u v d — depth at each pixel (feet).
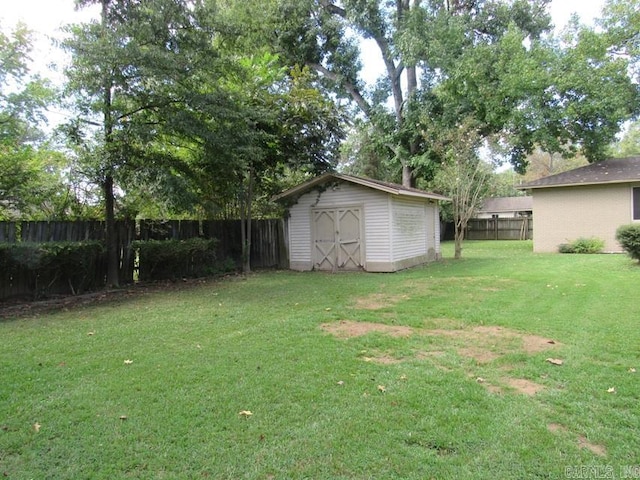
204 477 7.81
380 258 38.52
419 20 59.26
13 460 8.45
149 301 26.12
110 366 13.76
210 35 31.19
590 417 9.68
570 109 50.65
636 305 20.56
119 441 9.09
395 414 10.00
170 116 28.30
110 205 31.19
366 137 83.76
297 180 52.06
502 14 59.31
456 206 49.85
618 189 50.19
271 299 25.68
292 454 8.46
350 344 15.64
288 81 46.03
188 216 40.96
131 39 26.76
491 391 11.27
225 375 12.71
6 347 16.14
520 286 27.32
